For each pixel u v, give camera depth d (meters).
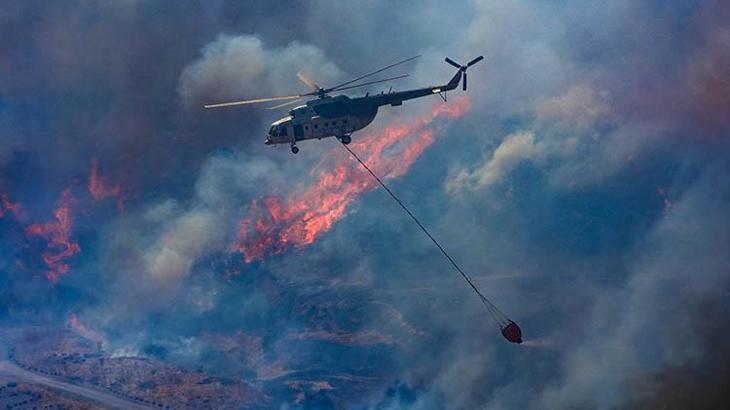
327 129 192.62
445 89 192.38
